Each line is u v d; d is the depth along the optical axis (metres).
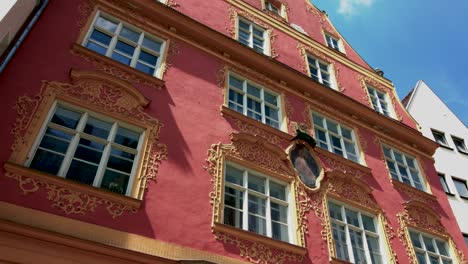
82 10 10.08
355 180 11.76
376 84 17.34
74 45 9.04
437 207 13.84
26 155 6.92
